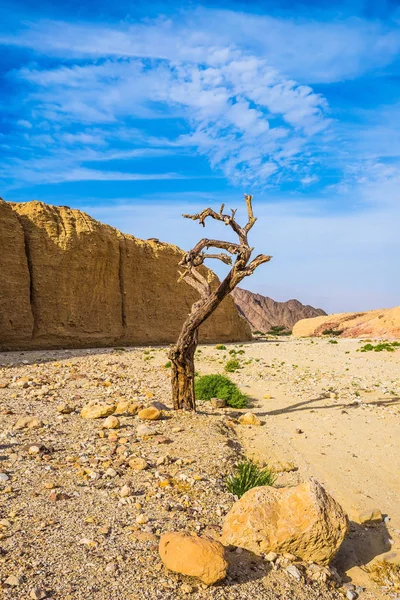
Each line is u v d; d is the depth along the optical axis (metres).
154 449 9.67
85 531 6.00
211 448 9.98
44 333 31.56
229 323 47.88
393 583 5.91
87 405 12.53
